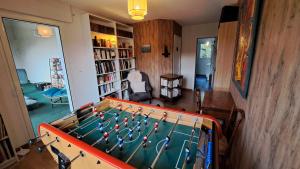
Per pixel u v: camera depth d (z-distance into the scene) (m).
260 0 1.17
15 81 2.21
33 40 5.48
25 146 2.30
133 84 4.25
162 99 4.50
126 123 1.46
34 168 1.90
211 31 4.93
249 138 1.26
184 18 4.21
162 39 4.41
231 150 1.86
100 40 3.54
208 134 1.21
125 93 4.57
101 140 1.22
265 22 1.10
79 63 3.27
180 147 1.11
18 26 5.35
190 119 1.40
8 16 2.10
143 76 4.39
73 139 1.05
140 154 1.05
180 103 4.20
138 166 0.94
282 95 0.78
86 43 3.33
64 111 3.62
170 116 1.50
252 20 1.33
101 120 1.58
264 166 0.91
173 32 4.57
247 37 1.51
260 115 1.07
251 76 1.36
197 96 2.23
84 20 3.19
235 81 2.11
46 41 5.37
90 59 3.39
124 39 4.58
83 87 3.41
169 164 0.95
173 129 1.35
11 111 2.19
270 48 0.98
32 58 5.69
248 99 1.40
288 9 0.78
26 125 2.37
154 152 1.07
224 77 2.86
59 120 1.40
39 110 3.70
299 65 0.65
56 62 5.00
